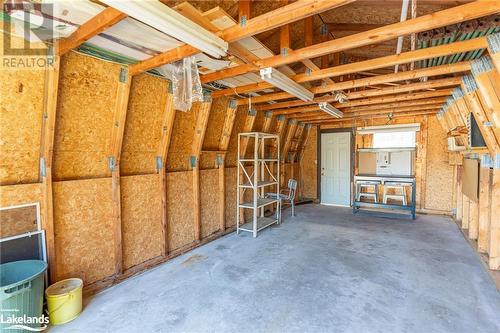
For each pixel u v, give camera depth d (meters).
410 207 5.49
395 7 2.88
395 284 2.70
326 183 7.36
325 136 7.33
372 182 5.96
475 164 3.79
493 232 3.00
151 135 3.26
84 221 2.64
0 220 2.09
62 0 1.55
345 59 4.22
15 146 2.13
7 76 1.94
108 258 2.84
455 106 4.30
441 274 2.91
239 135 4.57
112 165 2.85
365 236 4.32
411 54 2.49
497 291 2.54
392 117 6.17
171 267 3.21
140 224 3.21
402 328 2.01
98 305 2.39
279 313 2.22
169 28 1.65
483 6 1.69
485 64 2.64
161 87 3.12
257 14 2.71
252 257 3.47
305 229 4.77
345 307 2.30
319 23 3.42
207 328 2.04
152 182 3.36
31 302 1.92
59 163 2.48
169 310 2.29
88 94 2.46
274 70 2.67
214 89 3.71
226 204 4.83
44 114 2.19
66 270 2.50
